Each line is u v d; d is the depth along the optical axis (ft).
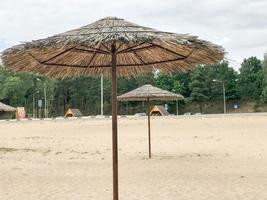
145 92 53.31
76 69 21.36
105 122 144.25
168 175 40.16
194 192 31.89
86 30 16.34
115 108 17.25
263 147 64.90
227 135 90.48
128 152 62.28
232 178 37.78
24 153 64.34
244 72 327.67
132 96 53.01
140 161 51.52
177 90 315.17
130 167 46.39
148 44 17.72
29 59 17.97
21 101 320.09
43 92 336.49
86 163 50.93
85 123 142.51
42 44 15.49
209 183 35.50
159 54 19.79
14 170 45.65
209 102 323.16
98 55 20.84
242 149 63.05
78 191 33.22
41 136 103.60
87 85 328.90
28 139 95.35
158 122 133.18
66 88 336.29
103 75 22.17
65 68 20.98
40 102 288.71
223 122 128.06
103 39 15.03
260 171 41.65
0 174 42.78
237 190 32.32
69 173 42.88
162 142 79.10
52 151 67.36
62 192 32.99
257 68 331.16
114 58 17.48
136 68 21.97
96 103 325.62
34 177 40.65
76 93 331.57
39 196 31.71
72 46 15.96
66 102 338.95
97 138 93.71
